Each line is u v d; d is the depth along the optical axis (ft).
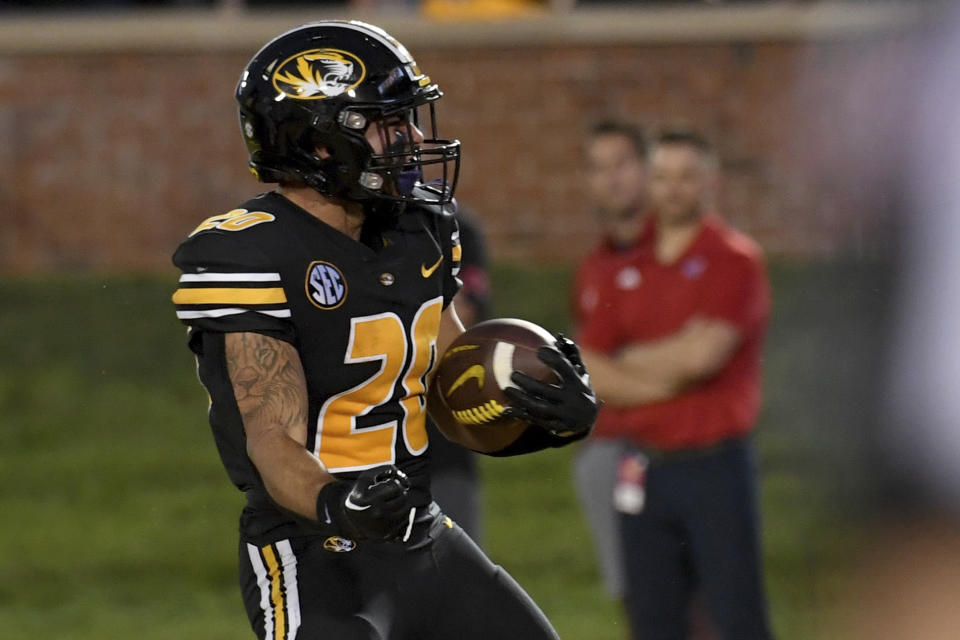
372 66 35.91
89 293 143.13
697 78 144.97
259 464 32.89
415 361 37.24
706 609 53.67
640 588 53.98
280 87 35.88
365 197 35.96
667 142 55.57
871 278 12.10
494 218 148.05
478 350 37.96
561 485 97.76
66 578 83.41
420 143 37.22
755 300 54.19
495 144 147.74
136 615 77.00
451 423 39.19
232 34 149.18
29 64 150.71
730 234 55.62
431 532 37.65
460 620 37.58
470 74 147.43
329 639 34.04
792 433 98.68
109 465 105.60
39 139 151.12
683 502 52.80
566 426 36.37
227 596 80.53
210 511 95.50
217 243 35.01
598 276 56.95
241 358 34.27
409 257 37.32
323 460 36.32
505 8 151.43
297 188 36.76
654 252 55.72
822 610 65.98
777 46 142.51
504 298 135.13
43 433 113.09
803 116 141.49
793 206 142.00
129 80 150.30
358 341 35.94
